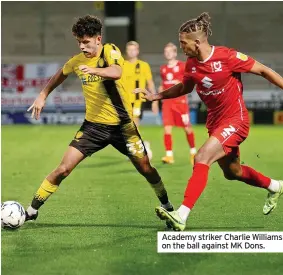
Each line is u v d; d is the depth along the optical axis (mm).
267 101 38719
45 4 47062
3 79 39594
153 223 9742
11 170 17047
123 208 11125
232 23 46312
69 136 29172
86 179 15023
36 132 32000
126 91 9031
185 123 17812
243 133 8633
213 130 8836
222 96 8555
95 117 9008
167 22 46906
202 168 8375
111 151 22031
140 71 17938
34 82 39562
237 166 9141
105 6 46625
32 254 7840
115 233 9008
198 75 8555
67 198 12266
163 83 18312
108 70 8273
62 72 9133
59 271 7117
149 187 13695
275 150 22000
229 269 7168
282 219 9992
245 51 46250
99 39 8680
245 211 10719
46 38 47344
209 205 11320
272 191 9648
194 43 8352
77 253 7875
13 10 47219
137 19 46844
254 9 46094
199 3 46469
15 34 47312
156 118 38969
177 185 14000
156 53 46906
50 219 10070
